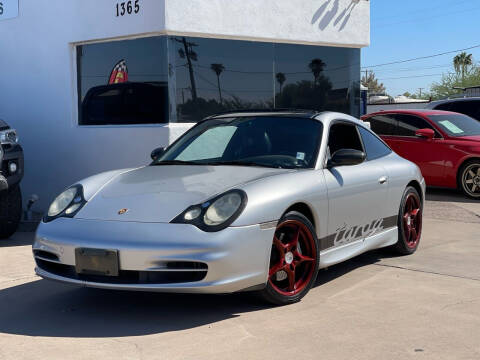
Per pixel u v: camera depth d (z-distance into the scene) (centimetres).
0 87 931
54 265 421
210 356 337
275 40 877
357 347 348
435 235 696
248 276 388
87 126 846
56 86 868
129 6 784
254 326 385
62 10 849
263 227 394
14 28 905
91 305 436
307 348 347
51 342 364
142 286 377
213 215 383
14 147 664
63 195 445
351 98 981
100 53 832
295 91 914
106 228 390
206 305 430
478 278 503
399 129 1099
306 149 474
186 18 776
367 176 511
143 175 467
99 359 335
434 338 363
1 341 368
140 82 798
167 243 372
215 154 500
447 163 1023
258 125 509
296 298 432
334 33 935
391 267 543
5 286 490
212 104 825
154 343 358
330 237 465
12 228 679
